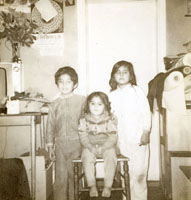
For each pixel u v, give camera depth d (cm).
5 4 223
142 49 228
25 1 223
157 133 225
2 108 199
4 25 218
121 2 229
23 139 223
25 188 188
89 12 231
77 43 222
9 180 185
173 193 190
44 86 224
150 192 215
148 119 218
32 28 221
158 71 220
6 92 218
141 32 228
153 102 217
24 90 225
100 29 231
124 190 186
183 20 216
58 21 223
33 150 189
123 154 218
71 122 220
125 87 224
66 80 222
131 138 218
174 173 191
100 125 214
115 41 230
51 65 224
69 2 222
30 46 224
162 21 218
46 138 219
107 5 230
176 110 204
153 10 227
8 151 223
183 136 200
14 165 187
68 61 223
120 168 210
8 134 223
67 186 215
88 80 230
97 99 222
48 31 223
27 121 187
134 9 229
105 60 230
